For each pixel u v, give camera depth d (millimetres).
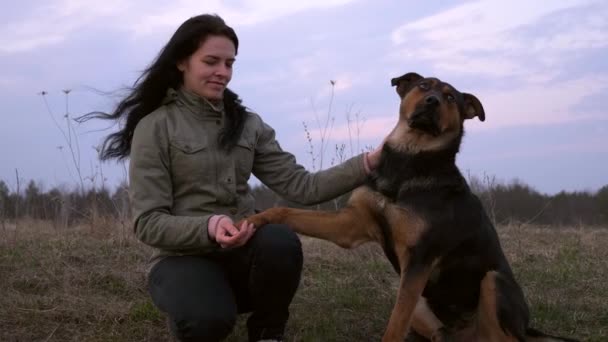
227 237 3219
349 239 4035
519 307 3955
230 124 3617
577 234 8172
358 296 5020
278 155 3988
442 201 3809
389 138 4055
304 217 3906
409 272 3738
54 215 7543
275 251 3443
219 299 3314
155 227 3348
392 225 3828
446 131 3982
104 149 3807
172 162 3521
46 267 5160
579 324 4691
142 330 4223
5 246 5805
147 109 3637
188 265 3424
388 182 3861
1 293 4625
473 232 3883
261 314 3602
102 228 6512
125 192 7062
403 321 3660
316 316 4582
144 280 5109
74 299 4570
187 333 3277
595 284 5559
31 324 4203
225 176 3605
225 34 3521
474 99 4301
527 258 6566
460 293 3992
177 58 3539
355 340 4320
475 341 4129
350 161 4031
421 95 4031
